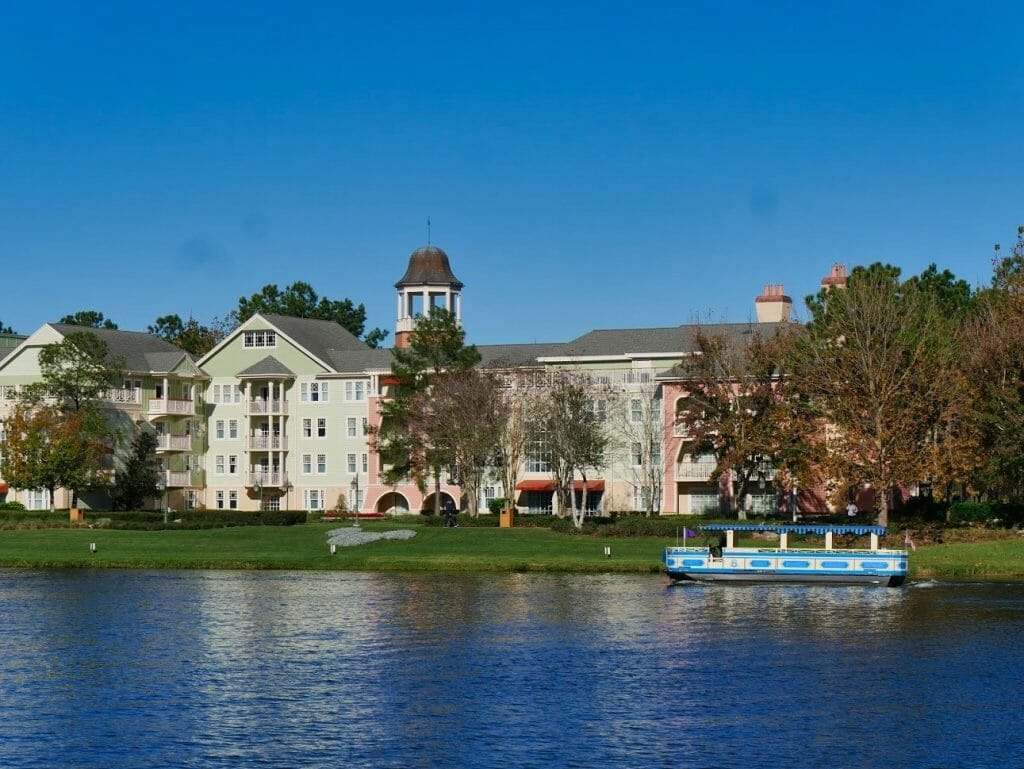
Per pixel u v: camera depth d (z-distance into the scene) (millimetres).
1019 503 119375
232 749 50375
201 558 108938
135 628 75750
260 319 161750
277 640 71812
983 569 99250
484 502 153125
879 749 50375
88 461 140875
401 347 159125
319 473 159500
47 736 52156
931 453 110438
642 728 53156
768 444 120375
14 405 144000
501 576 100125
